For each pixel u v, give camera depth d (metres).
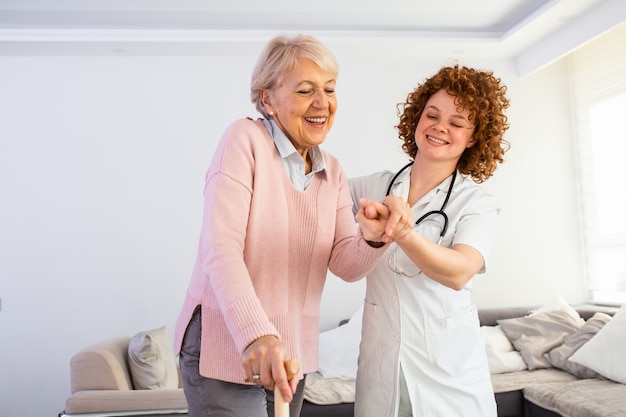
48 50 4.57
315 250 1.39
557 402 3.11
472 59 5.07
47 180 4.63
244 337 1.06
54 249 4.60
